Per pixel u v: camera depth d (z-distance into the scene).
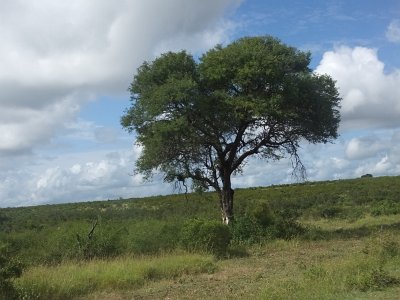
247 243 22.88
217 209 45.34
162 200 63.81
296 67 27.33
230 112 25.50
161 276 15.16
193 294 12.28
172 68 26.81
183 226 20.45
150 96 25.70
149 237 19.88
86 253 18.62
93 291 13.20
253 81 25.66
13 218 47.59
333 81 27.64
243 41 27.34
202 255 18.61
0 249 12.88
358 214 39.19
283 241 22.59
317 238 24.19
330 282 11.03
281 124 26.95
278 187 74.19
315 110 27.02
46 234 21.14
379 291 10.30
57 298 12.34
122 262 16.20
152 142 25.55
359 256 14.16
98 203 74.12
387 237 16.17
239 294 11.43
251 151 27.66
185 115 25.77
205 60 26.80
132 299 12.22
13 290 11.59
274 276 14.25
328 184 71.81
